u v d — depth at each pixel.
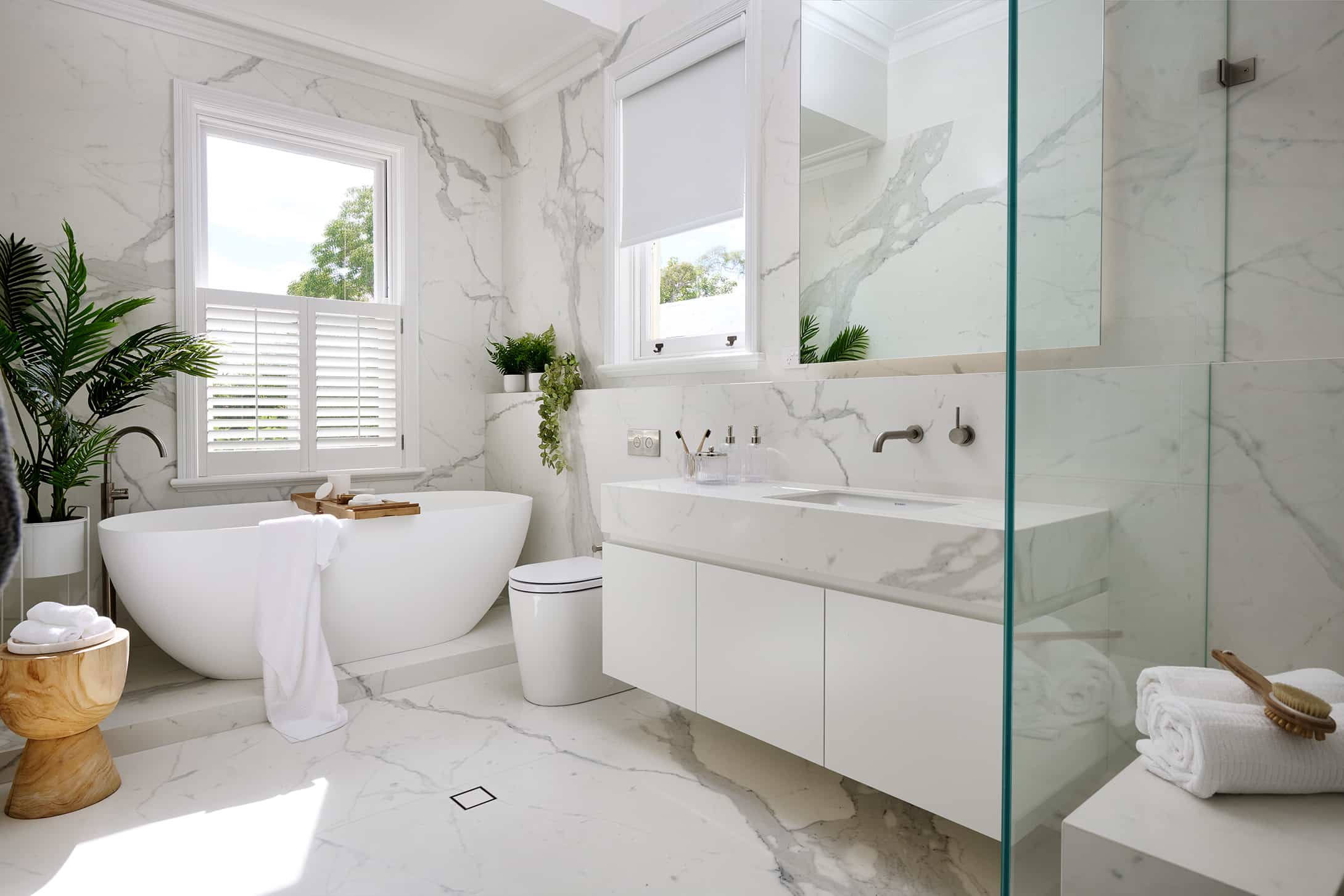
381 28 3.42
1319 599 1.42
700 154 3.06
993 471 2.08
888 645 1.78
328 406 3.64
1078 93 1.03
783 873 1.80
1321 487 1.43
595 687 2.85
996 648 1.58
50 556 2.64
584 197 3.65
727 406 2.80
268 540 2.62
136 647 3.17
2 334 2.61
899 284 2.38
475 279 4.13
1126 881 0.96
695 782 2.22
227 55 3.36
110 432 2.98
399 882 1.75
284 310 3.52
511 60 3.73
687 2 3.10
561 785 2.20
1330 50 1.50
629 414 3.21
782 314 2.76
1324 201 1.51
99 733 2.18
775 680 2.05
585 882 1.76
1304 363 1.43
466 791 2.17
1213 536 1.49
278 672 2.61
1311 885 0.88
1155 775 1.13
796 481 2.58
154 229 3.20
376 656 3.02
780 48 2.76
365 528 2.91
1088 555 1.06
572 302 3.74
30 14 2.93
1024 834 0.94
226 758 2.37
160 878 1.77
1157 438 1.26
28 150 2.93
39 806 2.03
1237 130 1.57
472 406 4.12
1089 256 1.06
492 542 3.24
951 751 1.66
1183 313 1.36
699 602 2.27
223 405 3.35
